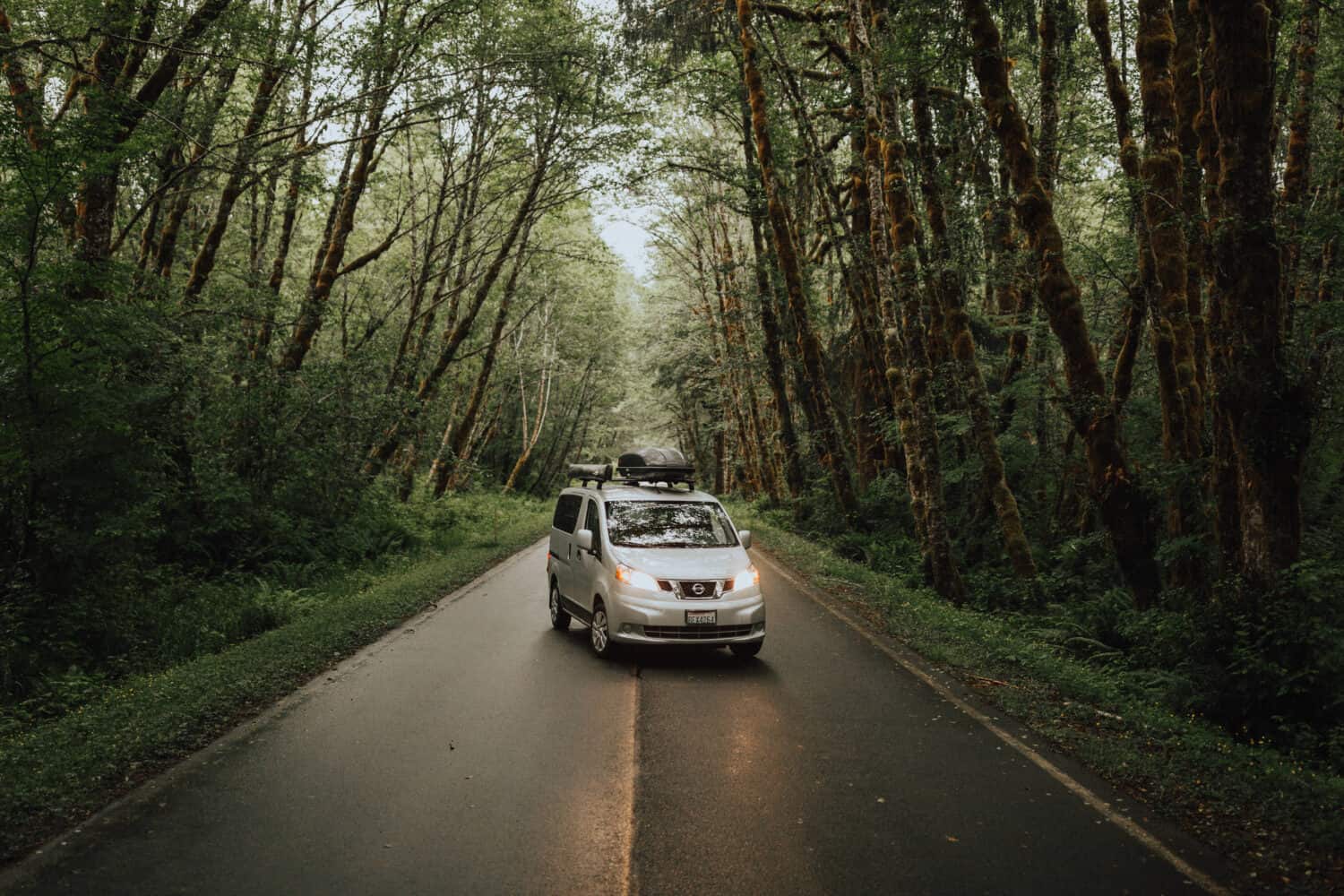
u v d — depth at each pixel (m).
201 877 3.79
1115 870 3.95
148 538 11.18
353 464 17.78
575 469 11.27
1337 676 6.51
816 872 3.92
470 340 34.19
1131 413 13.57
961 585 13.43
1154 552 10.77
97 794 4.78
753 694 7.26
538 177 23.11
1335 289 10.11
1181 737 6.02
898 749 5.74
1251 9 6.45
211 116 13.97
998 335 19.20
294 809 4.60
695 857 4.07
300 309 16.89
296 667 7.74
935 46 12.88
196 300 13.66
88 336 8.84
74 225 10.86
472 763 5.37
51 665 8.09
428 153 24.33
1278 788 4.99
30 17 10.73
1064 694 7.29
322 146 13.34
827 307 29.58
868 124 13.97
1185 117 11.03
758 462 38.03
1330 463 12.38
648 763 5.41
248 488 14.34
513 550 19.91
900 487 21.19
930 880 3.84
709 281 36.47
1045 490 18.77
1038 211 10.84
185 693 6.63
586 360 48.00
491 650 8.89
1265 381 6.76
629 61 19.27
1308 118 11.72
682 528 9.45
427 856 4.05
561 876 3.86
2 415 8.27
